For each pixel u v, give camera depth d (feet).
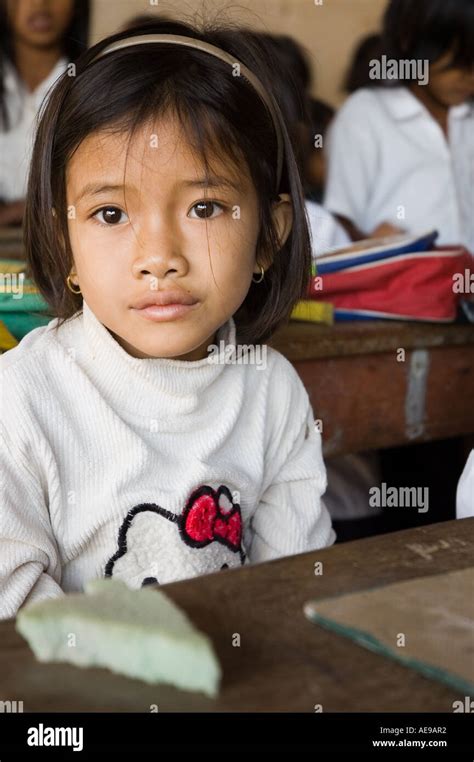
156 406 3.48
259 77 3.61
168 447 3.53
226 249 3.23
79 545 3.37
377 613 2.11
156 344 3.22
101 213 3.18
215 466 3.58
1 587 3.08
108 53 3.34
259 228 3.49
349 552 2.50
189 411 3.53
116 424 3.40
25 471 3.23
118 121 3.15
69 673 1.90
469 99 8.64
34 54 10.36
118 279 3.16
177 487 3.46
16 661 1.93
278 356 4.05
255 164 3.34
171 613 2.00
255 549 3.91
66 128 3.28
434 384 6.07
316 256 5.94
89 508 3.36
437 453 7.30
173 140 3.13
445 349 6.07
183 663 1.84
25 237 3.75
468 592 2.24
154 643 1.86
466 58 8.24
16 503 3.17
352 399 5.65
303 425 4.06
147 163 3.10
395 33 8.57
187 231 3.16
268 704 1.81
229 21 4.21
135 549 3.40
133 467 3.38
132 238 3.13
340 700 1.82
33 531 3.18
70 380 3.41
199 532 3.50
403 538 2.61
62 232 3.52
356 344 5.49
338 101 13.17
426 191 8.71
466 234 8.90
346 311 5.95
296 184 3.72
